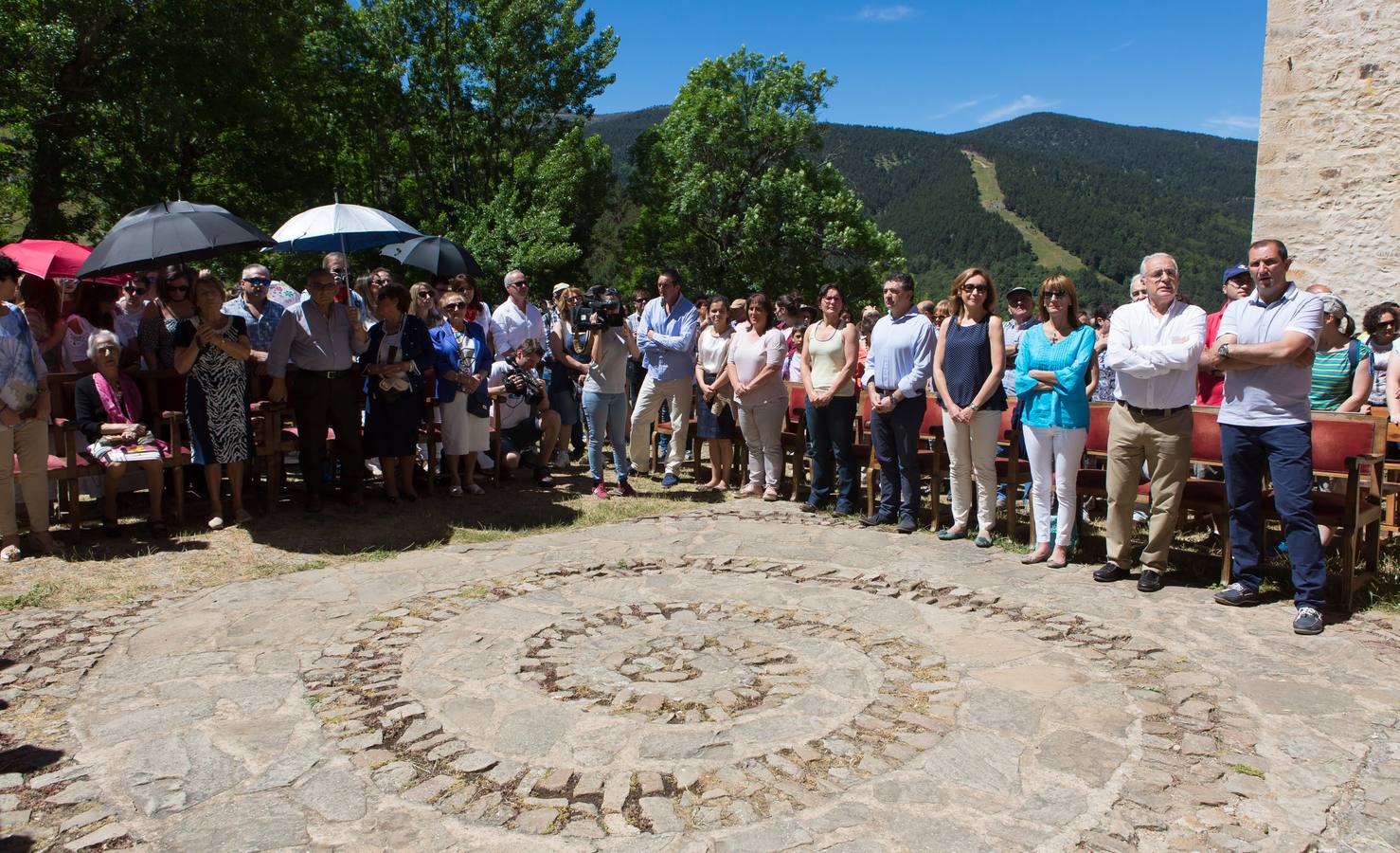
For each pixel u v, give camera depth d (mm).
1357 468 4414
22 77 14148
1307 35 7922
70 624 4414
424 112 24656
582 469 8688
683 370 7730
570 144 24812
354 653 4031
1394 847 2500
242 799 2785
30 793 2828
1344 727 3223
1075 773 2910
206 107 16453
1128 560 5113
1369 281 7820
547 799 2781
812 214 29375
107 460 5641
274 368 6359
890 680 3709
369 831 2607
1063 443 5270
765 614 4566
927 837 2557
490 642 4172
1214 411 5297
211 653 4027
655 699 3527
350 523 6434
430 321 7547
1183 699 3479
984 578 5168
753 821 2646
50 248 6867
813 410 6879
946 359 5871
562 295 8227
